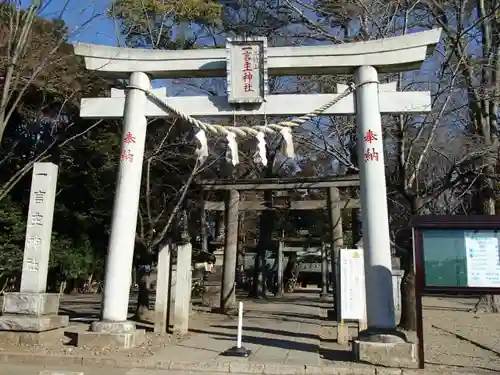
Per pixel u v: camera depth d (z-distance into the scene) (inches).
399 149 480.1
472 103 621.0
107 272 371.6
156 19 682.2
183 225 651.5
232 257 691.4
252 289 1031.0
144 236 576.7
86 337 353.4
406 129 504.1
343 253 406.0
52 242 824.9
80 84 584.1
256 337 434.9
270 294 1235.9
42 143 735.7
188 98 398.9
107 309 365.7
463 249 300.0
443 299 1129.4
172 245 506.0
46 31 476.7
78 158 789.2
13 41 400.8
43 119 702.5
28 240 378.0
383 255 346.9
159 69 401.1
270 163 855.7
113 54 404.2
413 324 469.7
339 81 570.9
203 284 860.0
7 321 354.6
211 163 637.9
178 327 451.5
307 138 624.1
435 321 628.1
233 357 334.6
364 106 374.3
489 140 576.4
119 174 386.6
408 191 473.1
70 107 672.4
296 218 1295.5
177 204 557.6
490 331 529.7
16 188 778.8
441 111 465.4
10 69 374.6
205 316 621.6
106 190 802.2
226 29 722.2
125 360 320.2
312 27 605.3
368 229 354.0
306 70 392.5
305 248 1332.4
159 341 397.7
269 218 1022.4
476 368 319.9
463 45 529.7
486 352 390.0
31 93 622.5
